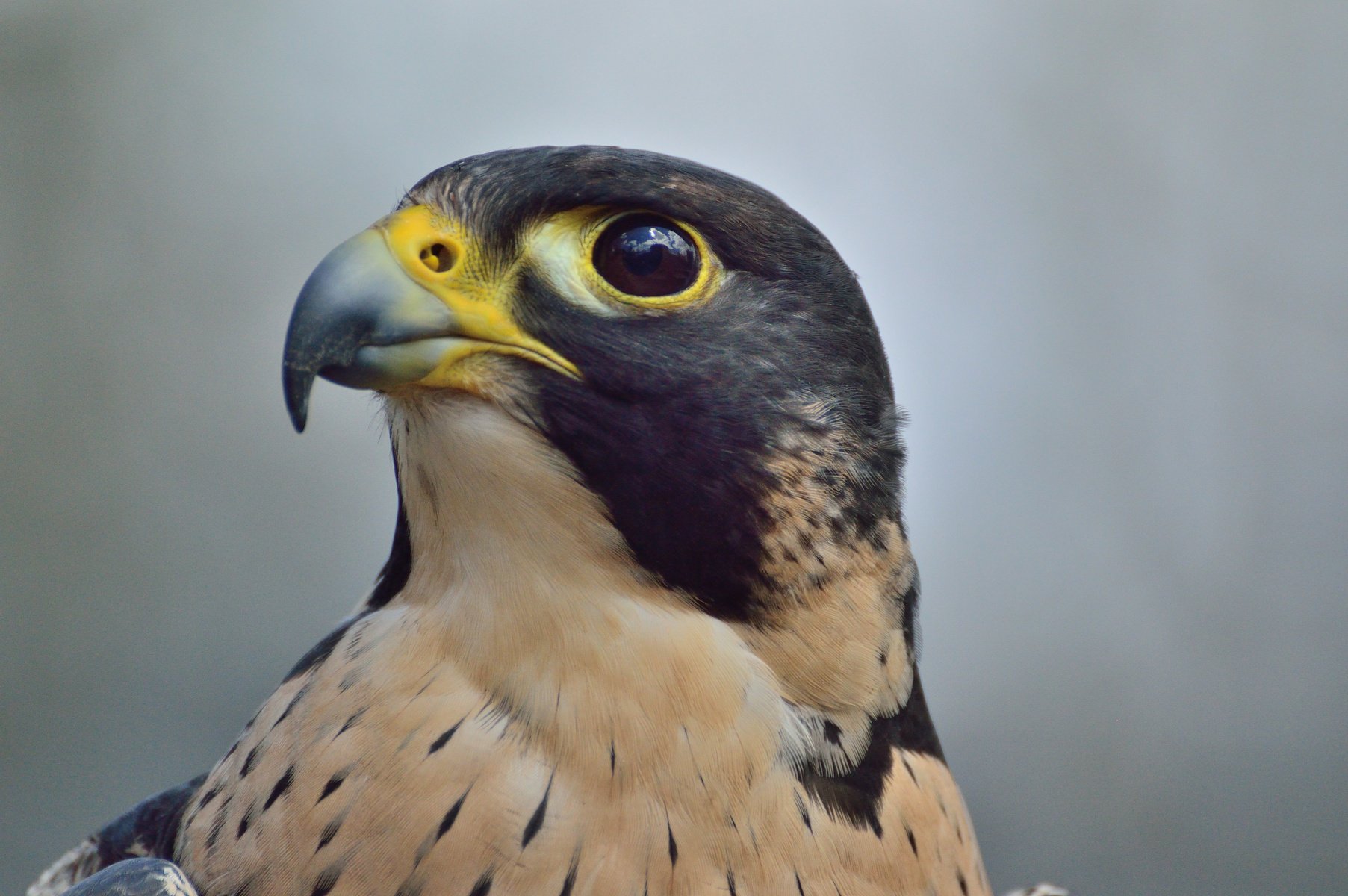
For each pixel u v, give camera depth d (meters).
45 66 3.07
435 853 1.51
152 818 1.55
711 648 1.52
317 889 1.51
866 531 1.53
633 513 1.52
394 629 1.53
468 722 1.52
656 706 1.52
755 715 1.52
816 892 1.52
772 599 1.52
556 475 1.52
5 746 2.51
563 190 1.53
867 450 1.53
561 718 1.52
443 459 1.53
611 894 1.51
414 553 1.53
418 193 1.54
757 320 1.53
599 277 1.53
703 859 1.51
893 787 1.53
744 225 1.53
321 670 1.53
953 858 1.53
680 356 1.53
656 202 1.53
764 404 1.53
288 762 1.52
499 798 1.51
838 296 1.54
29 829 2.39
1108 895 2.44
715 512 1.52
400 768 1.51
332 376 1.52
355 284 1.52
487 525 1.52
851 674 1.53
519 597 1.52
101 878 1.52
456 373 1.52
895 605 1.53
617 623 1.52
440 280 1.53
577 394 1.52
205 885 1.52
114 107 3.10
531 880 1.51
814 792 1.52
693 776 1.52
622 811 1.51
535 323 1.53
